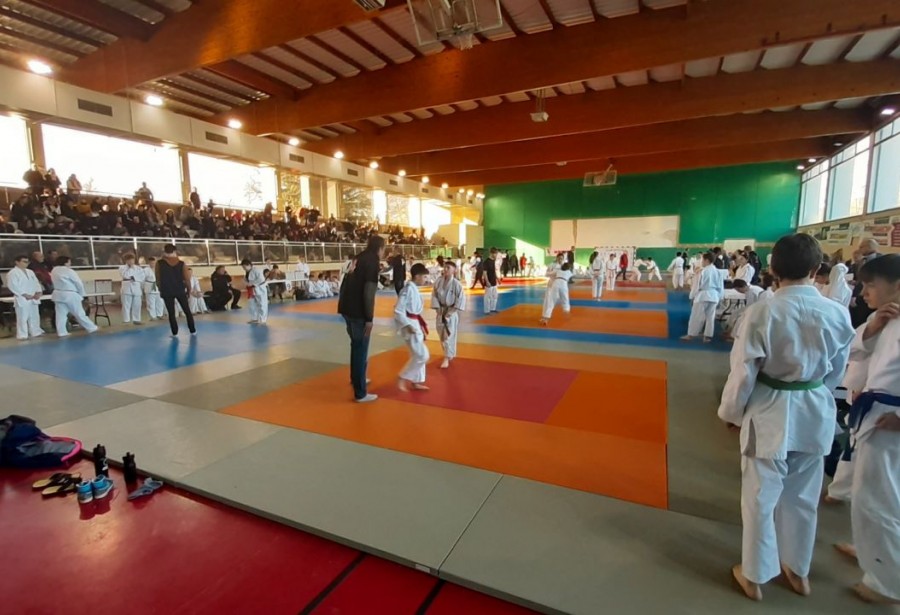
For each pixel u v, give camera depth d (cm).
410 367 537
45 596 216
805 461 207
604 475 326
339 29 1088
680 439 389
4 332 941
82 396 511
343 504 288
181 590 219
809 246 198
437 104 1239
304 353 735
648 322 1052
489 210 3525
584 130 1557
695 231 2923
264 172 2019
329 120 1412
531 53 1086
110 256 1205
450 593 218
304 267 1731
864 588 207
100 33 1075
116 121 1346
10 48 1102
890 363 205
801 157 2162
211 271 1484
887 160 1544
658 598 208
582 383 560
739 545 247
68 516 283
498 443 382
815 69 1258
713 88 1365
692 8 930
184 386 550
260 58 1231
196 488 308
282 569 234
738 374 204
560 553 240
